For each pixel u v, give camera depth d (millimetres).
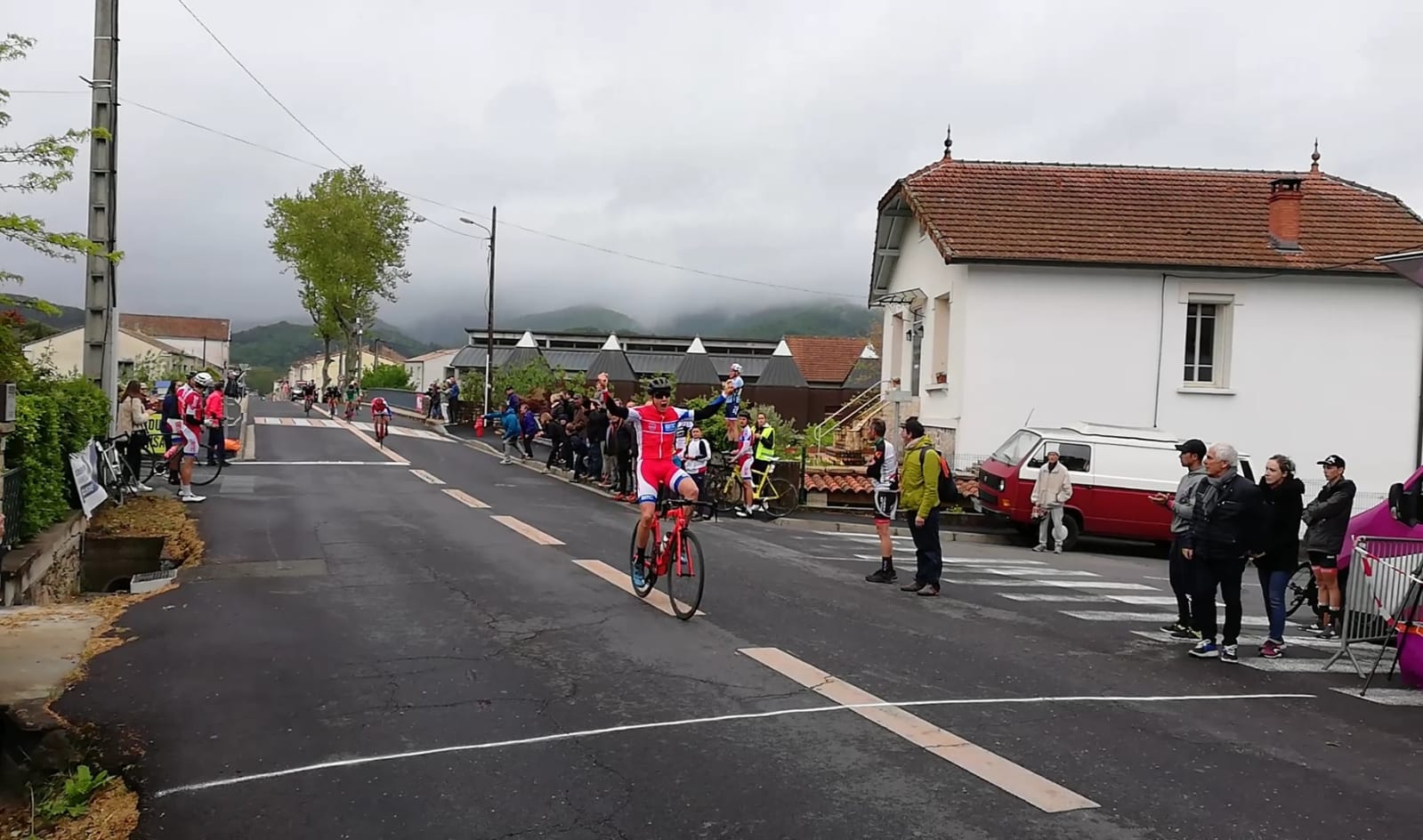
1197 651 8547
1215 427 21234
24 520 10359
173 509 14805
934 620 9422
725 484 19328
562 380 33281
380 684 6578
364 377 84125
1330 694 7512
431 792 4852
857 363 46156
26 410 10305
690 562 8664
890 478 11539
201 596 9234
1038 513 17016
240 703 6160
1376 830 4738
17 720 5793
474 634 7992
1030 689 7051
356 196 71500
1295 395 21359
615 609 9039
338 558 11320
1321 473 21359
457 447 30641
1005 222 21734
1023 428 18766
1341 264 20984
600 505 17938
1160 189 23531
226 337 118062
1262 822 4781
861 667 7383
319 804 4715
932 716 6230
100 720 5832
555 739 5598
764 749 5516
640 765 5234
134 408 17109
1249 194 23516
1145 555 17719
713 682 6801
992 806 4820
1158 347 21109
